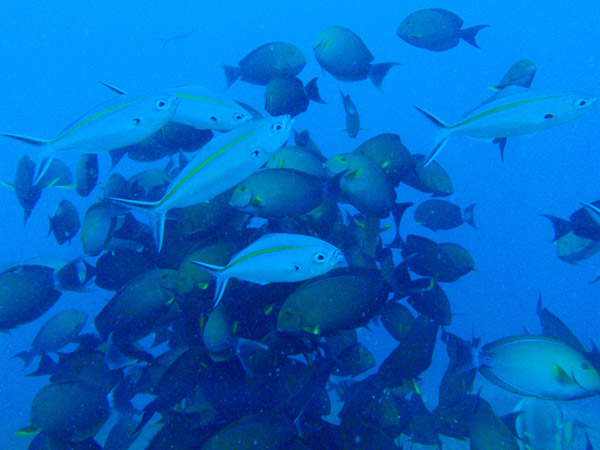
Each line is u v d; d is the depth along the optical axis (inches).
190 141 55.1
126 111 44.0
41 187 61.9
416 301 49.9
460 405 49.4
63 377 49.7
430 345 47.0
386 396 49.9
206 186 42.3
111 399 48.9
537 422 57.6
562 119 46.6
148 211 41.6
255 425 42.1
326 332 44.5
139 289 46.8
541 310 50.9
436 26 67.0
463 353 47.2
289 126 43.9
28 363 60.8
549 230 439.8
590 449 54.5
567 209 476.1
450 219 70.4
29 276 49.2
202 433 44.5
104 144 44.5
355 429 45.9
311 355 46.4
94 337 51.1
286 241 41.2
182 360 45.0
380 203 50.1
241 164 42.8
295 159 52.0
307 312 44.2
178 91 48.0
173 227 52.4
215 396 45.1
